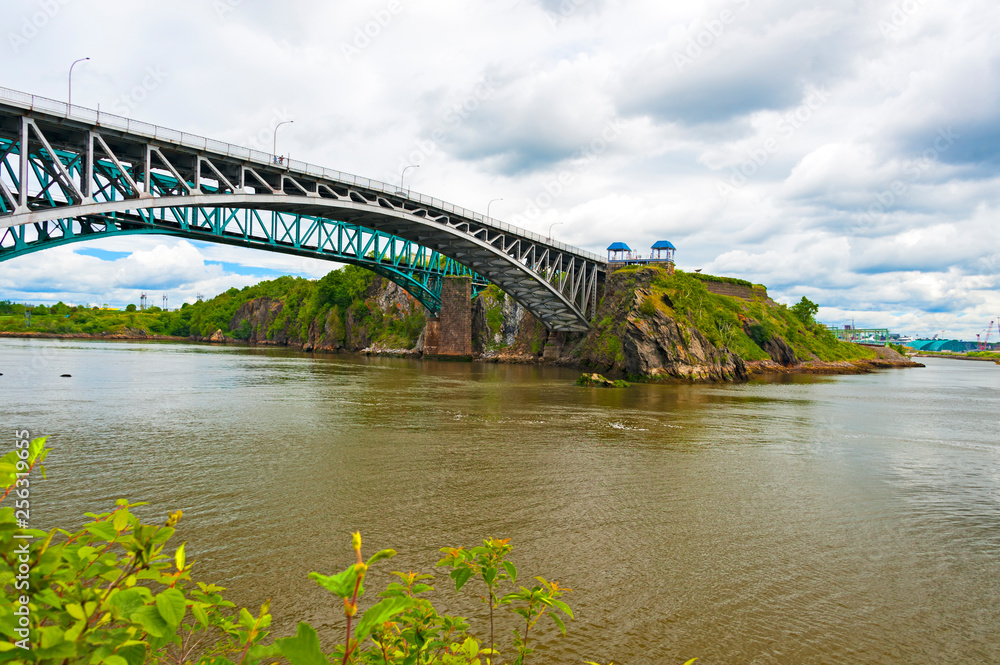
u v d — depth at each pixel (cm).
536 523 1711
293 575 1326
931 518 1858
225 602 362
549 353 9819
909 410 4634
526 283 8038
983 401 5447
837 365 10106
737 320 9438
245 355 10469
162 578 275
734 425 3594
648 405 4469
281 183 4728
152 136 3709
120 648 235
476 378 6481
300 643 251
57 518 1656
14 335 15262
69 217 3272
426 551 1478
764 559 1507
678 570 1425
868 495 2102
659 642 1113
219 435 2814
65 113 3244
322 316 14600
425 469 2259
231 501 1819
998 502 2048
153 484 1980
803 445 3009
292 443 2662
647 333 7512
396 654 390
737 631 1160
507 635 1109
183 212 4534
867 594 1330
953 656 1100
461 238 6538
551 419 3584
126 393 4297
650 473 2322
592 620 1181
